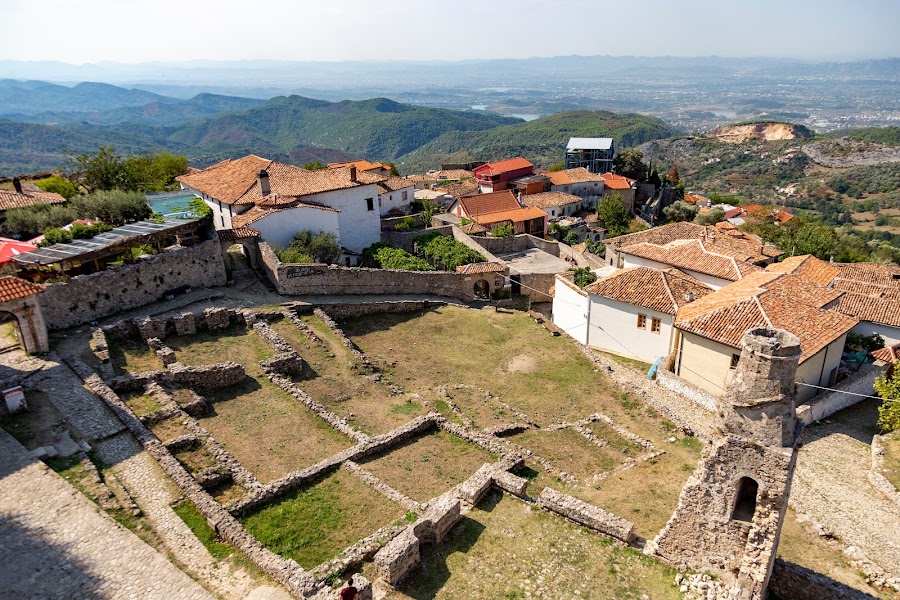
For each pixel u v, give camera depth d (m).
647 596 17.27
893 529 23.83
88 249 34.19
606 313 43.28
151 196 59.75
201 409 26.92
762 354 15.23
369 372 34.16
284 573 16.78
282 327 37.03
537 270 62.12
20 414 23.34
